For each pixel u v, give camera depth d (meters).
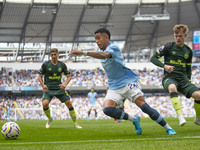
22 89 31.70
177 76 6.29
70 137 5.98
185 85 6.25
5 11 33.00
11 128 5.62
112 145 4.17
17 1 32.62
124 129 8.48
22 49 35.19
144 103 5.69
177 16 37.97
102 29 5.70
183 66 6.31
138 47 38.53
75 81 34.25
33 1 33.19
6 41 34.84
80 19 36.03
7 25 34.19
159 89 36.53
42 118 31.02
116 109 5.78
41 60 36.03
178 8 37.31
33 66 34.16
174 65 6.32
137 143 4.29
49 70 9.21
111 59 5.58
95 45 37.41
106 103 5.82
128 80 5.75
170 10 37.47
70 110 9.80
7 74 32.62
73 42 36.91
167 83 6.15
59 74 9.37
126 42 38.38
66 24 35.88
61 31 36.19
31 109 30.08
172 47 6.33
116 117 5.80
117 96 5.81
